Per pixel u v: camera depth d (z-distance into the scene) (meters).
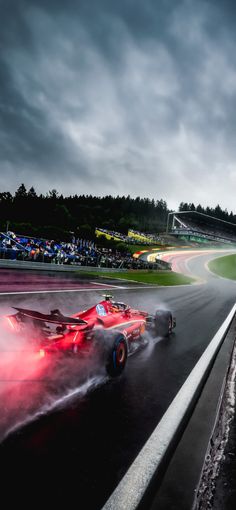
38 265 24.48
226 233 168.88
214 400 3.37
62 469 2.14
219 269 65.44
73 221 81.62
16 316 4.11
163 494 1.89
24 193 95.12
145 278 29.45
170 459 2.28
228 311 11.18
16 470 2.11
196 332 7.21
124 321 5.29
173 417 2.94
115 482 2.03
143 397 3.46
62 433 2.61
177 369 4.49
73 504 1.81
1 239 23.34
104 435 2.62
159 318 6.61
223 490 1.91
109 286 18.38
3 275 17.02
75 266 28.84
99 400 3.31
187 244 116.56
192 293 18.11
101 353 3.98
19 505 1.79
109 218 147.25
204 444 2.48
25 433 2.57
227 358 5.17
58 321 3.80
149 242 98.00
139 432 2.69
